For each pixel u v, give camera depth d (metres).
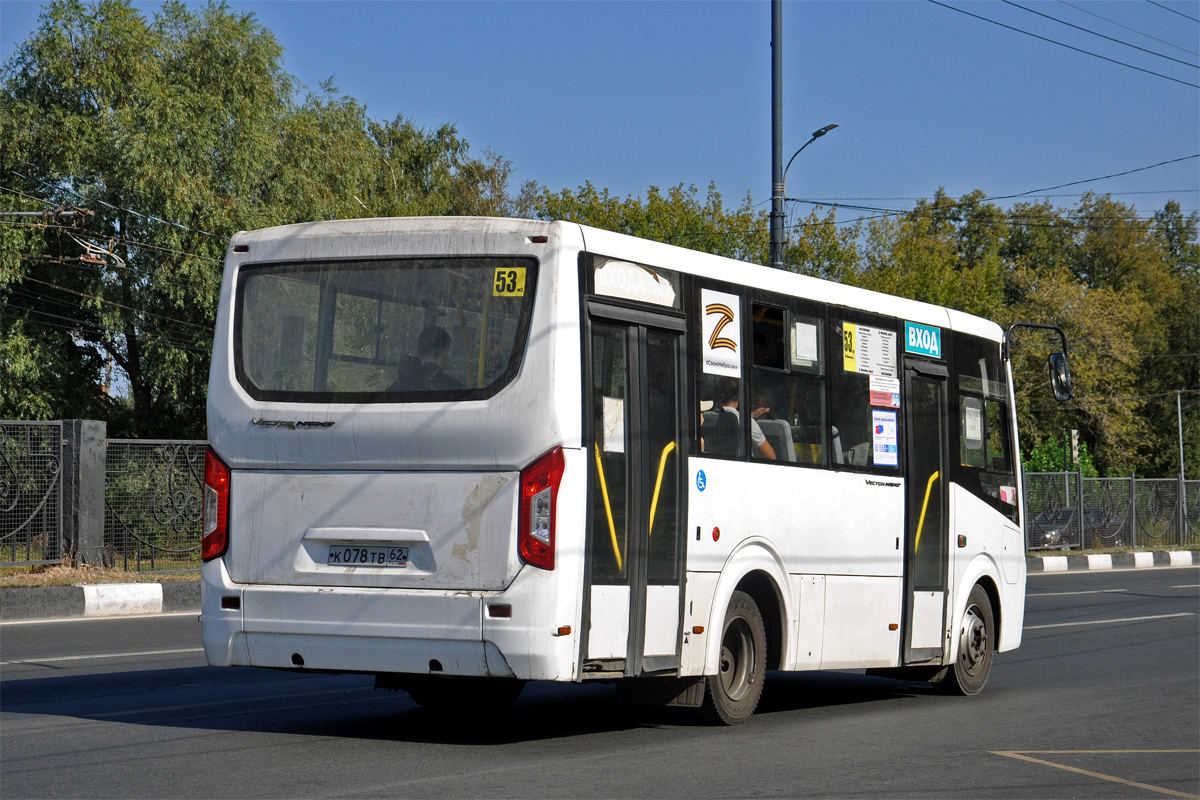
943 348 11.02
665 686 8.38
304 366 7.67
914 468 10.42
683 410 8.05
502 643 7.01
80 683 10.17
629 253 7.74
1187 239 87.56
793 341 9.21
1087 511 35.06
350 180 35.19
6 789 6.25
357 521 7.40
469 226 7.46
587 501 7.22
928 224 49.56
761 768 7.16
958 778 7.05
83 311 31.31
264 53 32.16
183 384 32.06
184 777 6.56
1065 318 56.16
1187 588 24.48
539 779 6.64
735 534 8.45
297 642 7.45
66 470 17.84
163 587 16.78
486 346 7.29
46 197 30.20
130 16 30.84
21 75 30.67
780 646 8.98
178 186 29.48
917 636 10.36
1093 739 8.54
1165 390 67.88
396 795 6.17
